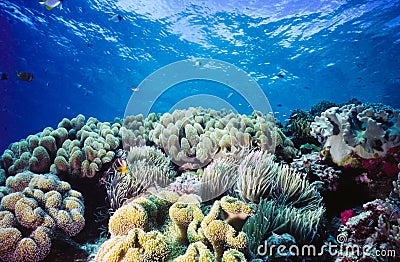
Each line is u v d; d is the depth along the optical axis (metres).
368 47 21.36
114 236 2.33
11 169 3.94
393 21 18.52
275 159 4.26
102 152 3.98
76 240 3.09
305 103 33.47
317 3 18.03
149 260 1.91
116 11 20.64
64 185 3.17
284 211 2.63
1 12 20.86
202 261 1.83
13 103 35.00
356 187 3.61
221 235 2.09
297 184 3.18
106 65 29.09
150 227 2.49
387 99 28.94
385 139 3.38
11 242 2.42
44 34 23.84
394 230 2.26
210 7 19.31
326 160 3.89
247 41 22.44
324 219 3.01
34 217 2.59
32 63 28.11
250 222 2.46
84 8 20.39
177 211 2.36
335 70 25.19
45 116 39.94
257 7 18.92
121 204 3.30
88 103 39.12
